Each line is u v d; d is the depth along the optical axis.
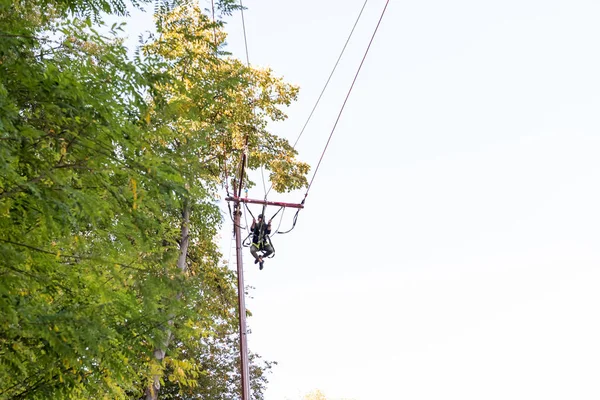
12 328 6.71
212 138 21.44
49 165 6.80
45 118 6.81
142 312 8.76
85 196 6.72
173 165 7.94
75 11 7.39
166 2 8.26
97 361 8.15
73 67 6.84
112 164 7.01
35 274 7.08
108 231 8.00
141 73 7.21
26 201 6.81
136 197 7.12
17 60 6.49
